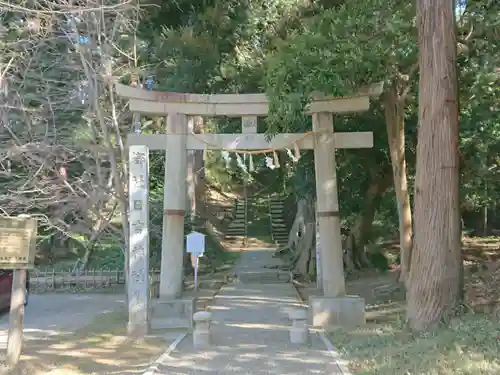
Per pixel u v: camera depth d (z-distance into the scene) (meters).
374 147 16.09
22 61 14.81
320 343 8.87
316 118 11.15
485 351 6.40
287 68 9.46
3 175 15.66
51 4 11.98
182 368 7.32
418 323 8.42
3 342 9.36
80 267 19.52
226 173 25.25
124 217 12.09
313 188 16.28
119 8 12.63
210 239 24.42
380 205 21.53
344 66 9.61
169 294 10.79
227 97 11.20
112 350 8.56
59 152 14.95
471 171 16.80
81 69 13.87
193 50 12.96
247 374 6.95
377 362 6.91
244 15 12.84
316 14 12.52
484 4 11.34
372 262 20.14
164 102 11.18
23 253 7.42
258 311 12.65
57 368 7.44
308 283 18.61
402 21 10.46
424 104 8.65
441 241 8.38
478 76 12.42
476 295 10.70
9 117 14.46
